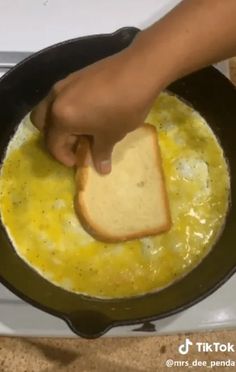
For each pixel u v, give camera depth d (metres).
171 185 0.54
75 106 0.38
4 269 0.48
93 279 0.51
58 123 0.39
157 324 0.53
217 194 0.54
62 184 0.53
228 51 0.38
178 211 0.53
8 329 0.53
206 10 0.36
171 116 0.55
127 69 0.37
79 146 0.47
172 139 0.55
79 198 0.51
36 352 0.60
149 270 0.52
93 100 0.37
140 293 0.51
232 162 0.54
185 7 0.37
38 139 0.54
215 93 0.54
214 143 0.55
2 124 0.54
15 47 0.56
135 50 0.37
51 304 0.47
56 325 0.53
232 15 0.36
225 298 0.54
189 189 0.54
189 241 0.52
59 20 0.57
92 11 0.57
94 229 0.51
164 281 0.52
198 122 0.55
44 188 0.53
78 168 0.50
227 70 0.57
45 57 0.51
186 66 0.38
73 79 0.39
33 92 0.53
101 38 0.51
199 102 0.55
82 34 0.57
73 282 0.51
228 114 0.54
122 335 0.53
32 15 0.57
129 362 0.60
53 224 0.52
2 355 0.59
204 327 0.53
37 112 0.45
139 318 0.45
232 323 0.53
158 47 0.37
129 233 0.51
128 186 0.52
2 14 0.57
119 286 0.51
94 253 0.52
